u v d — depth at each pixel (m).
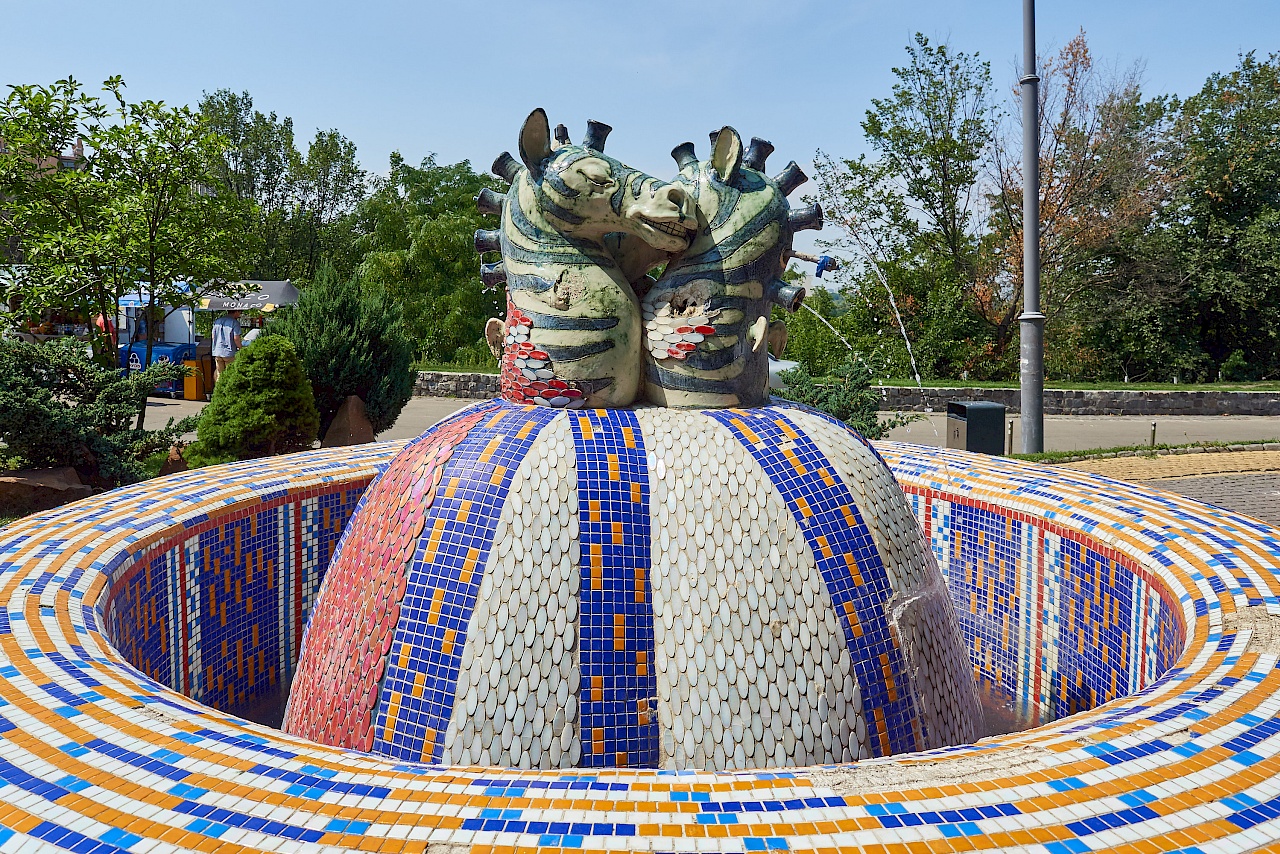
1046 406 27.23
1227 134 38.59
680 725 4.09
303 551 6.98
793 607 4.26
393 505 4.63
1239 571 4.96
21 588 4.62
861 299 35.38
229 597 6.27
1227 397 27.19
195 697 5.91
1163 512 6.20
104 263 13.48
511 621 4.12
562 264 4.81
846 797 2.74
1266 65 39.12
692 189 4.98
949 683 4.75
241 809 2.68
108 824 2.61
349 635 4.50
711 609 4.20
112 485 11.73
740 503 4.39
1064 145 32.84
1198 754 3.00
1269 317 36.78
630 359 4.87
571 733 4.02
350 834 2.55
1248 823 2.62
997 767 2.92
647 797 2.73
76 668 3.73
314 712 4.61
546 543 4.21
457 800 2.71
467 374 29.47
